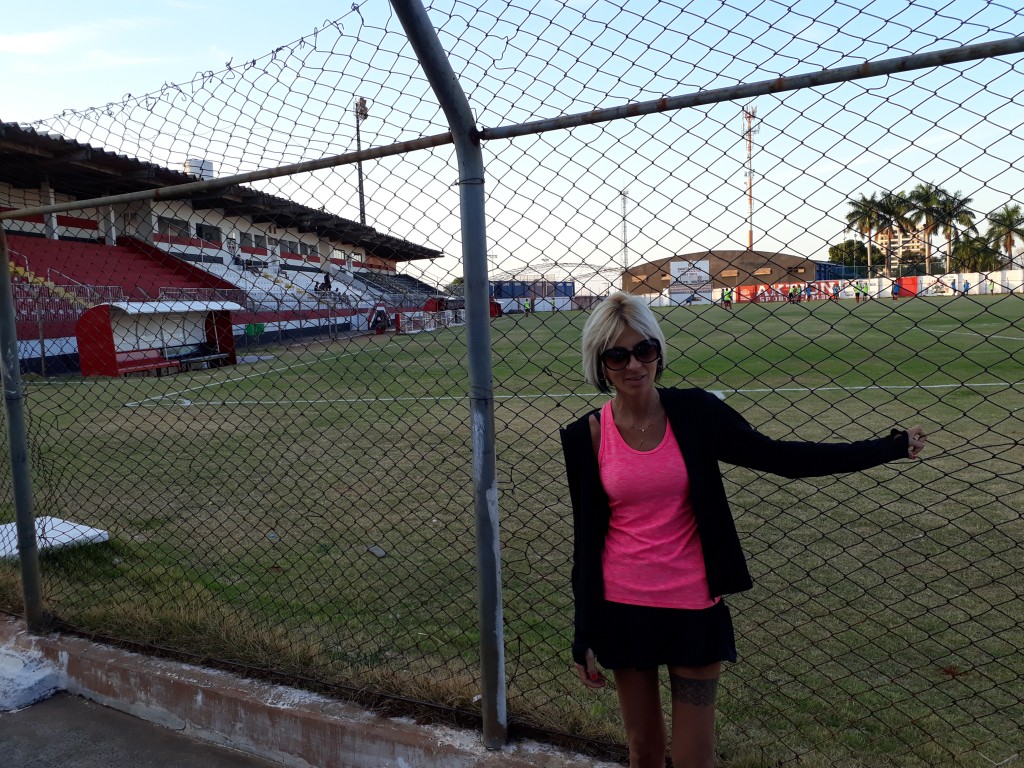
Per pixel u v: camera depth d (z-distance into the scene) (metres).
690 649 1.98
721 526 2.01
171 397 12.60
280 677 3.07
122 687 3.21
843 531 4.85
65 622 3.68
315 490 6.53
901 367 12.26
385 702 2.86
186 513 5.97
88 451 8.63
